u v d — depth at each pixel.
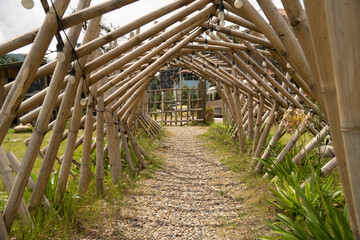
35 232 2.31
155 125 11.60
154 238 2.69
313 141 3.71
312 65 1.37
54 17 1.82
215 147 8.04
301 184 3.26
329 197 2.83
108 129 4.36
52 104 2.29
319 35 1.05
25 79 2.00
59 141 2.62
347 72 0.84
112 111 4.43
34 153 2.28
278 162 4.13
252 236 2.63
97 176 3.69
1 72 13.23
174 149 8.54
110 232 2.75
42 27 1.86
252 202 3.47
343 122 0.88
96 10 1.89
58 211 2.74
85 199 3.28
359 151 0.86
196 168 5.91
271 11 1.66
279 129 4.65
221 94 9.48
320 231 2.11
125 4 1.95
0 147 2.53
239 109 6.63
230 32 3.50
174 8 2.38
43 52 1.95
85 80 2.62
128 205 3.54
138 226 2.95
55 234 2.49
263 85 5.00
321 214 2.63
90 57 3.37
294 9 1.33
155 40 2.95
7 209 2.24
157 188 4.39
